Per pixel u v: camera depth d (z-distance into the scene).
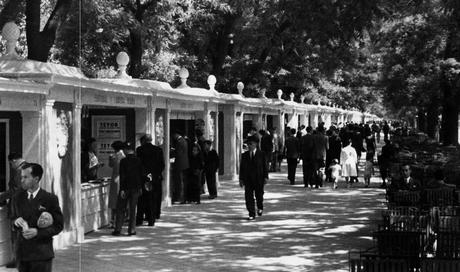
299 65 35.97
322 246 11.09
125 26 18.62
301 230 12.77
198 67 28.77
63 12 13.22
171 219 14.38
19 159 9.20
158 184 14.21
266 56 31.22
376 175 26.11
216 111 21.36
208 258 10.16
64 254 10.44
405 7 14.58
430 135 38.81
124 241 11.67
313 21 12.14
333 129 24.05
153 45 21.97
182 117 19.34
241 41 29.14
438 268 6.62
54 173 10.78
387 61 27.08
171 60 24.39
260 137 23.73
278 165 28.91
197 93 19.22
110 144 14.85
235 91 30.69
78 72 11.43
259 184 14.46
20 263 6.45
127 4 19.28
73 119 11.52
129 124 14.92
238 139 24.78
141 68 20.72
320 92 44.78
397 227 9.28
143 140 13.91
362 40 14.59
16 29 10.45
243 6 19.09
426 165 17.52
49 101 10.50
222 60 28.66
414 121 81.19
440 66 23.39
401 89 26.22
